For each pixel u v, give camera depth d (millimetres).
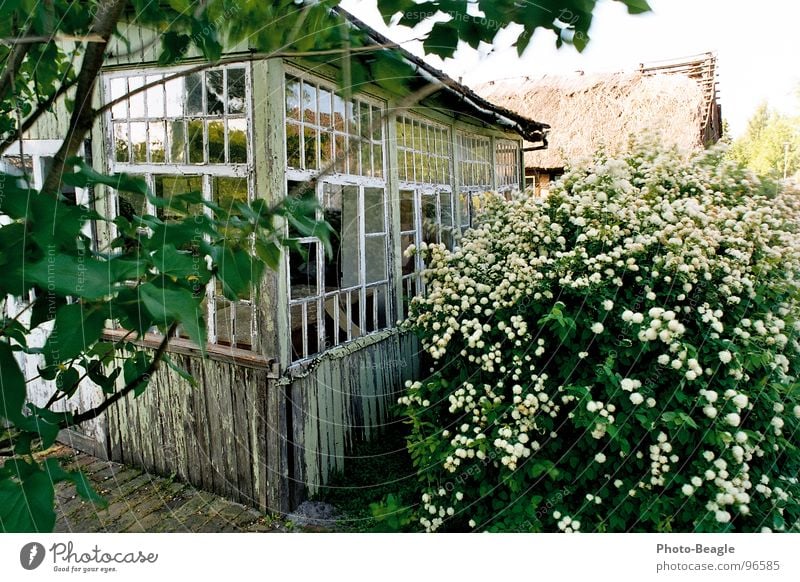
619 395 2277
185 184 2975
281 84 2686
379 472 3305
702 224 2629
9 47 1226
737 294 2506
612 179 2900
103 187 3010
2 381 758
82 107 1023
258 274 1000
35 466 882
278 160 2684
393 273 3912
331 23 1314
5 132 1536
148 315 762
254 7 1354
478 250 3111
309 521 2834
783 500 2084
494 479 2555
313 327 3244
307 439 2996
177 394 3135
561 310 2441
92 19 1218
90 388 3504
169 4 1356
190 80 2902
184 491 3098
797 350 2514
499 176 6293
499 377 2723
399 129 4047
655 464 2131
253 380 2850
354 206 3516
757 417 2279
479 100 3771
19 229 774
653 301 2410
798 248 2611
